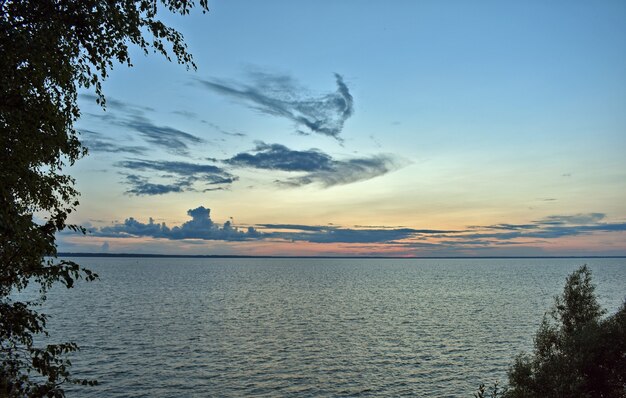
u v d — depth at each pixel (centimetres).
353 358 5284
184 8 934
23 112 789
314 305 10550
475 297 12662
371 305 10619
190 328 7081
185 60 968
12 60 762
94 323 7306
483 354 5484
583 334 2459
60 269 809
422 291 14738
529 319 8331
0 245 752
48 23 821
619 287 15288
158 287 15475
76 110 935
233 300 11481
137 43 912
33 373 3125
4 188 737
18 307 833
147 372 4566
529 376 2477
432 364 5034
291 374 4638
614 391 2359
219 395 3984
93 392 3922
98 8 845
